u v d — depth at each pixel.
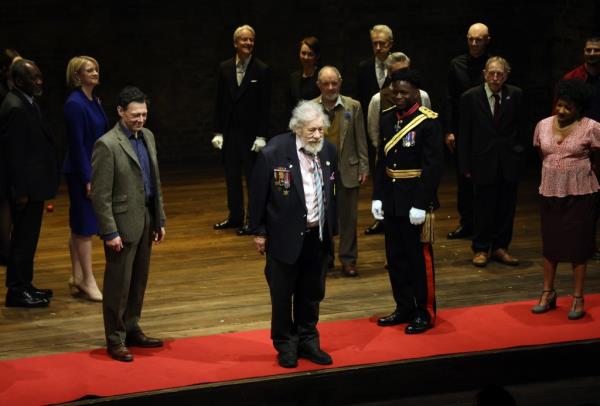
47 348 7.39
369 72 11.10
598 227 11.23
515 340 7.32
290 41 17.56
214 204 13.30
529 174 15.38
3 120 8.35
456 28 17.56
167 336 7.64
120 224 6.93
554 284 8.98
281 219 6.67
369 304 8.45
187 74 17.36
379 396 6.91
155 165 7.21
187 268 9.83
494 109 9.55
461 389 7.11
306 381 6.71
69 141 8.42
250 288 9.05
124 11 16.78
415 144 7.38
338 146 9.23
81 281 8.80
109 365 6.91
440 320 7.88
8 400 6.24
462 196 10.84
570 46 16.20
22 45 16.34
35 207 8.54
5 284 9.17
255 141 11.34
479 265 9.62
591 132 7.75
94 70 8.45
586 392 7.19
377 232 11.29
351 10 17.52
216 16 17.30
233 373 6.71
